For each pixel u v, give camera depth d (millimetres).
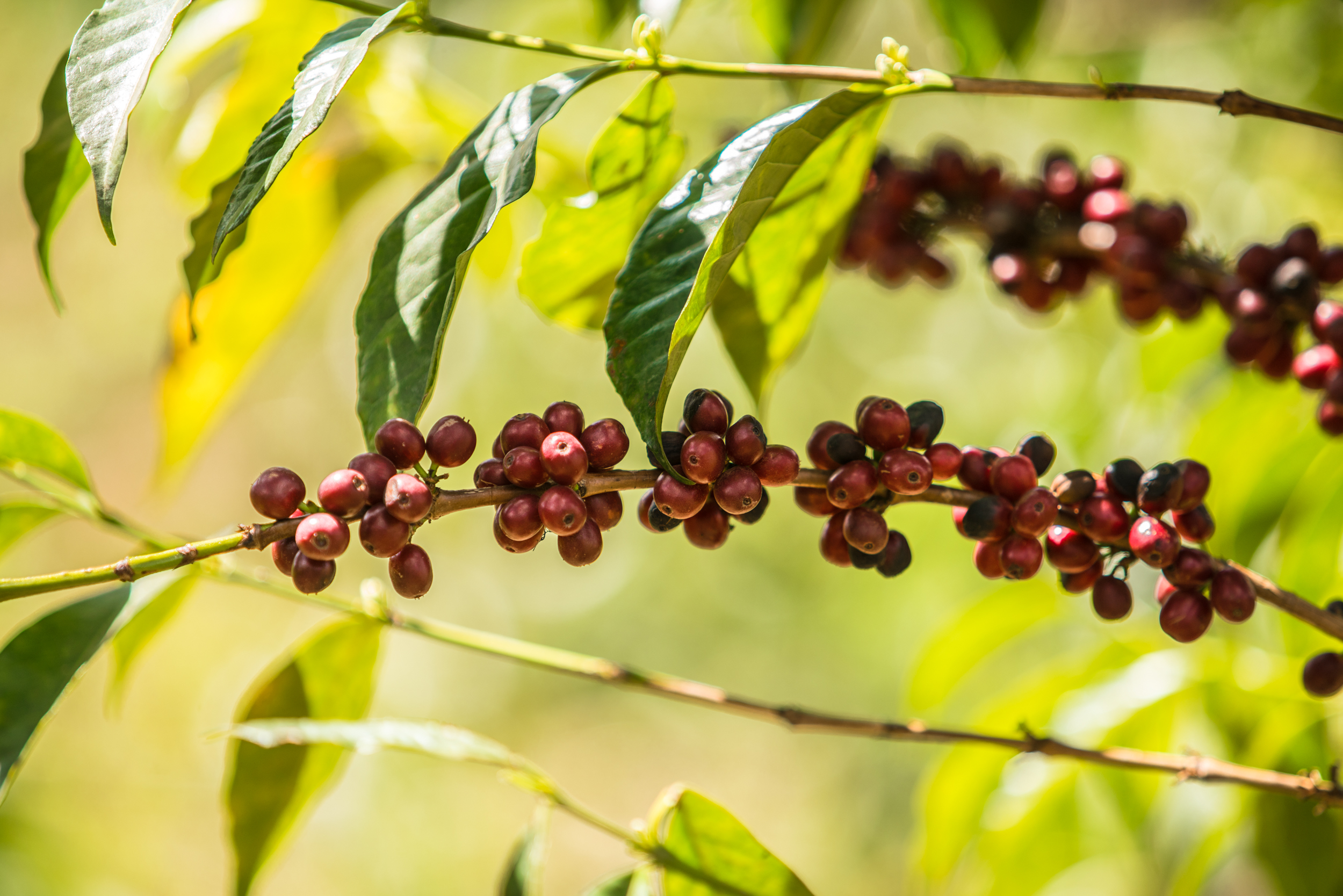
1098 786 1168
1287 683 1128
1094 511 932
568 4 2221
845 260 1120
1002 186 1103
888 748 3252
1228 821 1138
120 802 3090
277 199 1243
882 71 973
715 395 908
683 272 916
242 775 1052
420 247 946
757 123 941
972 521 929
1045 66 1962
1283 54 1716
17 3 3326
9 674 989
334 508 884
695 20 2125
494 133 956
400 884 3352
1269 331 1031
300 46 1197
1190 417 1354
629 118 991
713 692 1043
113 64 906
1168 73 1916
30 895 2271
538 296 1041
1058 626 2047
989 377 2631
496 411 3260
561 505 887
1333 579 1126
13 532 1055
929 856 1188
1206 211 1937
